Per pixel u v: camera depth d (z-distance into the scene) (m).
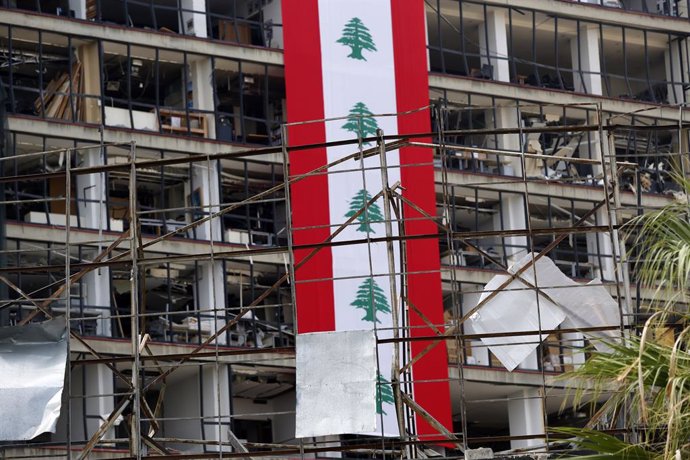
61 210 93.38
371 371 53.41
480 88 103.06
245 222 98.19
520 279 56.25
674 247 41.56
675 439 38.88
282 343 95.38
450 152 103.25
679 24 111.00
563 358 99.19
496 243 103.31
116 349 88.94
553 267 58.03
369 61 85.50
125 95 98.25
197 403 92.56
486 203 104.44
